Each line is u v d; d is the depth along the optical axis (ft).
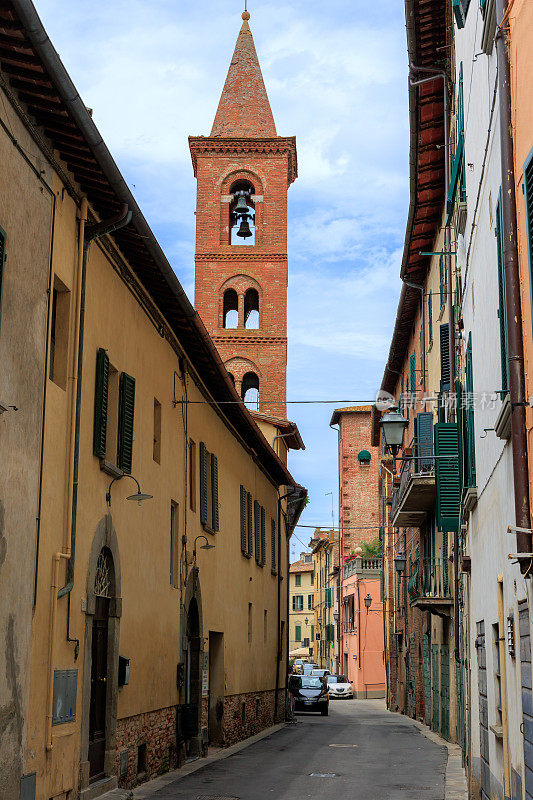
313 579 319.47
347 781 54.19
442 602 75.61
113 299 45.85
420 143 70.64
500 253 29.99
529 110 24.84
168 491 57.77
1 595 31.09
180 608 60.80
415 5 60.34
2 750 30.81
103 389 43.14
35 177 34.88
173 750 58.44
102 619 44.39
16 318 32.81
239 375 141.18
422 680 111.86
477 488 41.60
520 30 25.93
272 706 107.45
